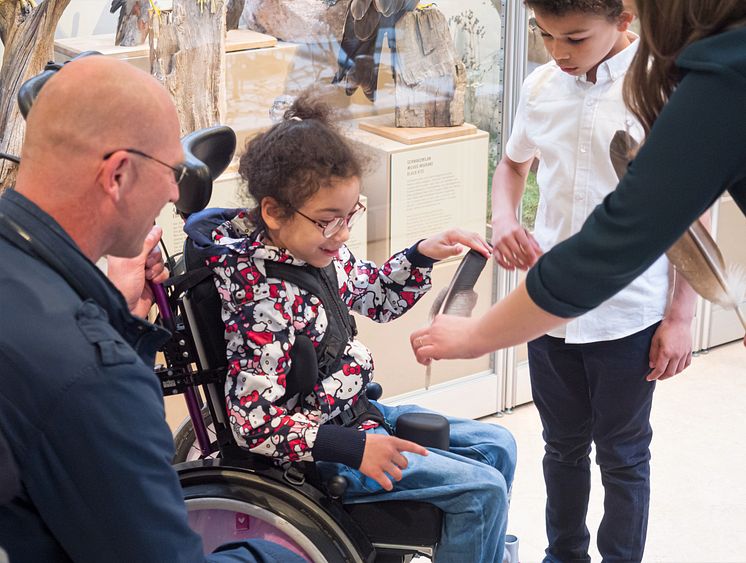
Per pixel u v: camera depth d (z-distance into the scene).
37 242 1.00
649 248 1.04
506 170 2.01
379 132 2.42
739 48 0.96
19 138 1.90
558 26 1.57
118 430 0.97
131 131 1.02
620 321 1.79
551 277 1.11
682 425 2.79
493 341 1.25
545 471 2.04
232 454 1.57
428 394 2.74
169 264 1.62
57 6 1.90
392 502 1.52
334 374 1.59
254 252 1.49
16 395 0.94
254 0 2.13
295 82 2.24
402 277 1.73
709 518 2.35
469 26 2.48
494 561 1.56
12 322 0.95
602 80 1.74
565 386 1.92
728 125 0.96
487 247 1.69
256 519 1.55
